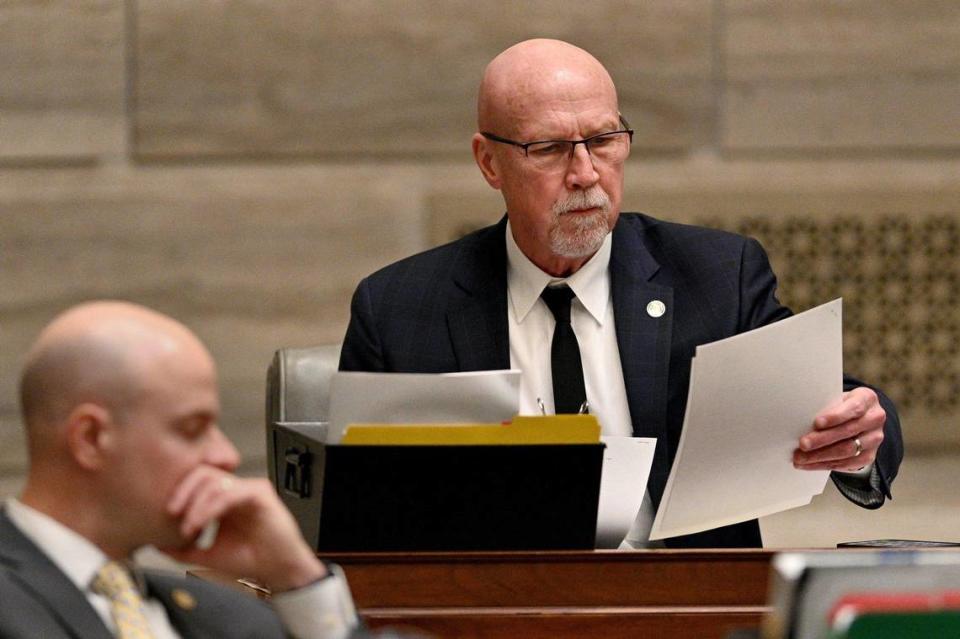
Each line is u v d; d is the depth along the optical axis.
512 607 9.10
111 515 7.34
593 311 12.22
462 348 12.16
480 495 9.23
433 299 12.45
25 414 7.37
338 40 22.61
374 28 22.66
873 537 20.36
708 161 23.44
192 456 7.41
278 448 10.24
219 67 22.41
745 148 23.45
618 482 10.26
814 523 20.98
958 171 24.05
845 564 5.94
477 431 9.18
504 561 9.11
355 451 9.08
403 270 12.75
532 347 12.26
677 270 12.41
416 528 9.22
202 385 7.46
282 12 22.48
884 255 24.02
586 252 11.74
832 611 5.90
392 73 22.72
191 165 22.56
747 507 10.53
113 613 7.31
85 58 22.17
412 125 22.83
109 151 22.33
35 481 7.37
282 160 22.73
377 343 12.34
